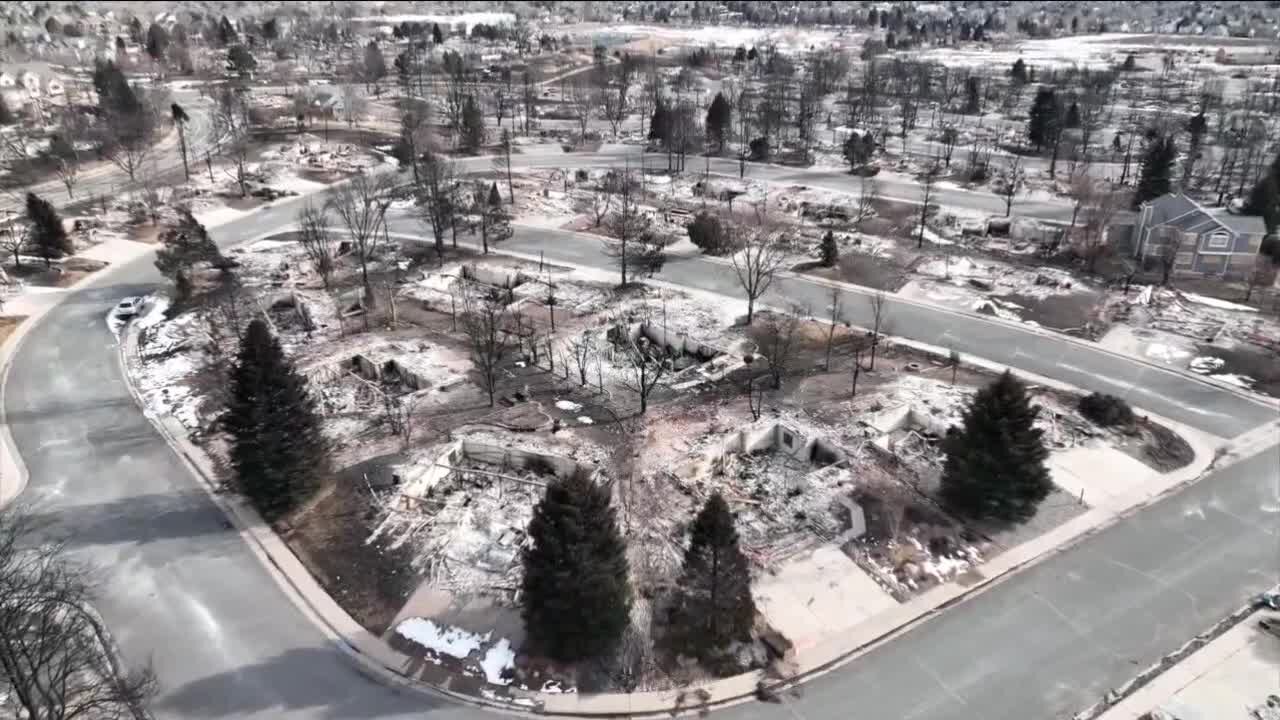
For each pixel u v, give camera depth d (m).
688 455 49.19
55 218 79.75
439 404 54.84
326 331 65.69
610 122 141.62
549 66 191.12
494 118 143.12
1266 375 59.91
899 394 55.84
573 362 60.47
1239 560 41.78
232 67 176.25
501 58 199.38
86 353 64.06
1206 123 124.44
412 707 33.56
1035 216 92.25
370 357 61.00
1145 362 61.84
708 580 34.31
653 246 80.38
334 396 56.72
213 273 78.12
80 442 52.44
